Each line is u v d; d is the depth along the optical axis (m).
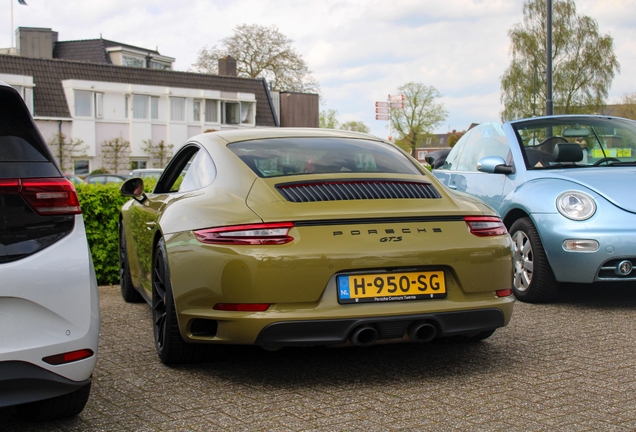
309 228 3.40
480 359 4.07
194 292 3.52
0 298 2.60
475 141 7.40
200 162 4.23
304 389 3.52
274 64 59.38
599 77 58.62
